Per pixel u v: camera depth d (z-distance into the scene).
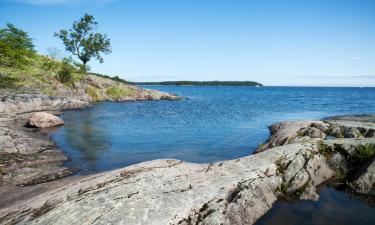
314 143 13.41
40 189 12.03
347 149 12.68
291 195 10.67
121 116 37.31
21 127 27.09
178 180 10.09
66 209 8.24
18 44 56.94
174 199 8.66
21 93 41.75
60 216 7.88
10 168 14.28
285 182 11.02
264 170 10.99
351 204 10.10
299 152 12.29
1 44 49.91
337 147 12.98
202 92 144.38
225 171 11.02
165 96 74.62
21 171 13.96
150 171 11.08
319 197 10.60
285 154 12.17
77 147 20.14
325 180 11.91
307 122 21.78
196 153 18.62
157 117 36.59
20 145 17.61
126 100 65.62
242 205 8.98
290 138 17.19
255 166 11.29
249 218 8.96
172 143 21.53
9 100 36.50
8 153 16.17
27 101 38.25
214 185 9.66
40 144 18.88
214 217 8.20
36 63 63.00
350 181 11.47
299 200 10.38
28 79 50.19
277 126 25.12
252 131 26.17
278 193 10.63
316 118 35.41
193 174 10.86
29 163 15.30
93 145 20.83
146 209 8.08
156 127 28.69
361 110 46.41
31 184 13.05
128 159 17.34
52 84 53.28
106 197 8.77
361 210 9.69
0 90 41.56
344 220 9.08
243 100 76.25
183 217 8.00
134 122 32.03
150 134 25.02
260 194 9.87
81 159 17.25
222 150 19.33
